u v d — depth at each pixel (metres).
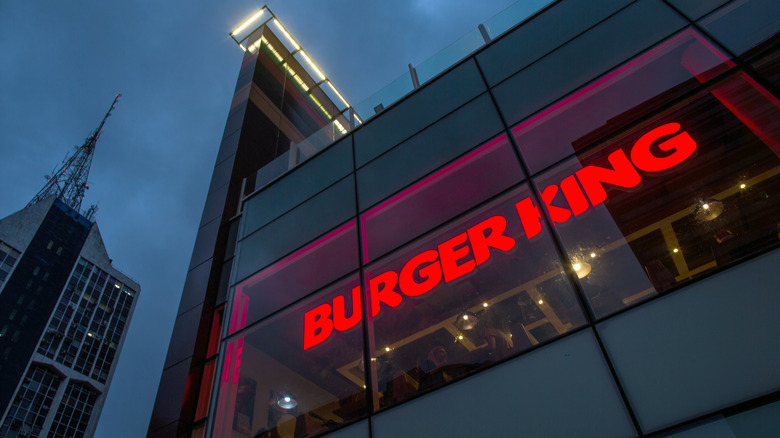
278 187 15.27
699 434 5.54
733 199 7.68
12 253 109.31
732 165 7.83
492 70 12.34
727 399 5.59
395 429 7.76
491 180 9.96
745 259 6.48
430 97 13.32
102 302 125.38
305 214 13.29
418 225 10.43
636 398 6.11
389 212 11.23
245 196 17.09
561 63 11.00
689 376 5.94
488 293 9.56
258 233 14.15
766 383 5.46
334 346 10.21
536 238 8.53
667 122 8.66
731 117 8.09
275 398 10.58
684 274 7.86
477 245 9.27
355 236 11.44
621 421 6.05
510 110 10.94
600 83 9.96
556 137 9.71
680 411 5.77
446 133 11.81
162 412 11.81
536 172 9.40
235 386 11.04
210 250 15.55
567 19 11.91
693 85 8.77
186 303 14.45
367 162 13.09
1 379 95.62
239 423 10.45
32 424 98.31
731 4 9.02
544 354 7.16
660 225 8.25
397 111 13.89
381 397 8.62
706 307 6.32
